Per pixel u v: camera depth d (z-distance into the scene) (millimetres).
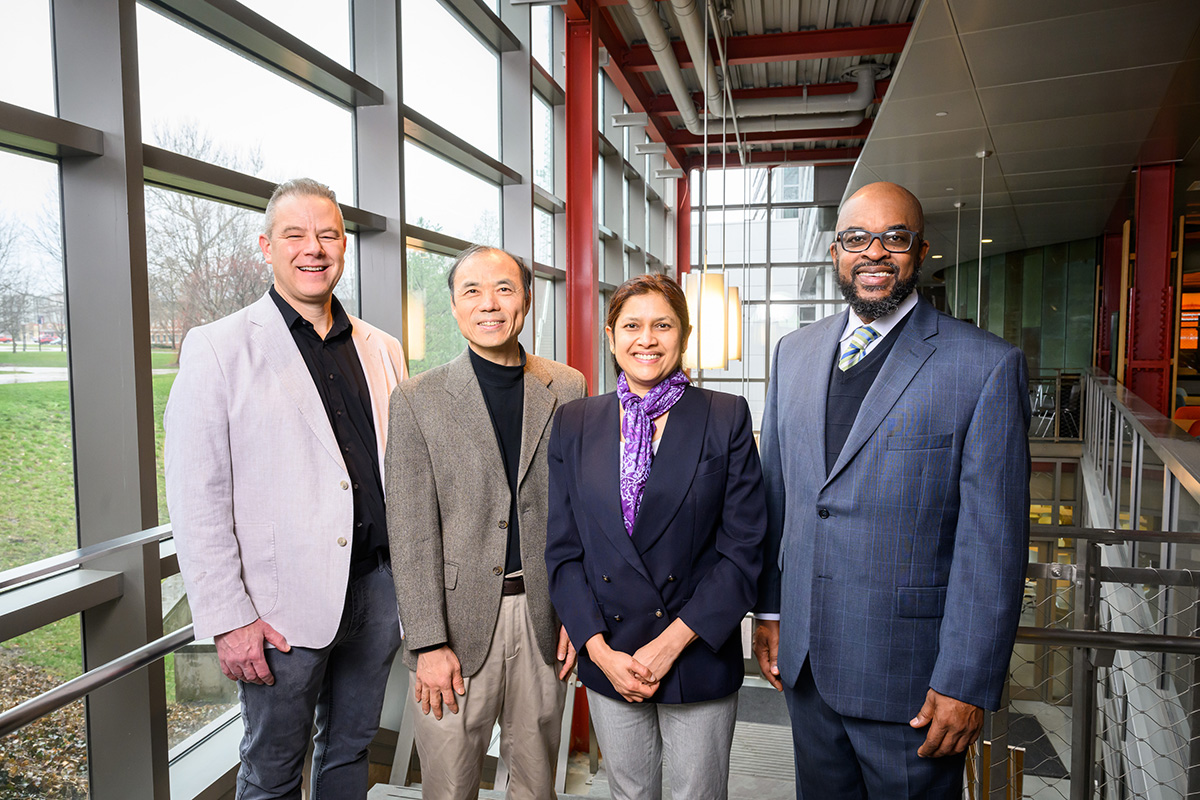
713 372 12906
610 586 1430
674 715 1444
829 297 12539
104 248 1925
